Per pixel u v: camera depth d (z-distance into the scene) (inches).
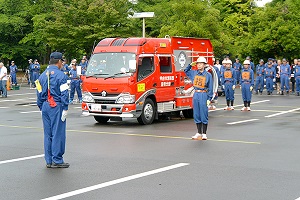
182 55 733.9
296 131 600.1
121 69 644.1
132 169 376.8
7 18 1871.3
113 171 369.7
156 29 1781.5
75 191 311.1
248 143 506.3
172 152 451.5
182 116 791.1
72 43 1502.2
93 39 1476.4
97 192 308.8
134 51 653.3
